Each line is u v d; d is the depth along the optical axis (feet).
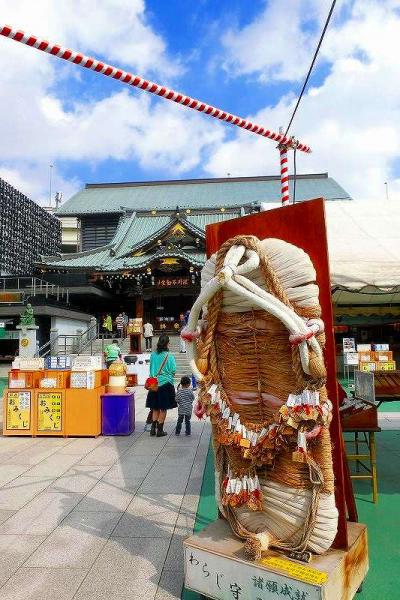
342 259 12.62
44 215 95.81
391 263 12.51
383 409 31.78
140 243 88.99
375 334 57.57
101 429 24.67
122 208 108.17
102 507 14.05
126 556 10.82
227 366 9.11
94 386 24.67
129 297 95.55
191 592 9.27
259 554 8.07
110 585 9.54
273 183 119.85
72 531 12.26
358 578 8.75
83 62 8.09
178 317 93.09
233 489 8.67
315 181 115.75
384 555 10.76
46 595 9.18
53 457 20.12
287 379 8.29
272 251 8.63
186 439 23.63
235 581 8.14
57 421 24.26
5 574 10.03
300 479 8.20
